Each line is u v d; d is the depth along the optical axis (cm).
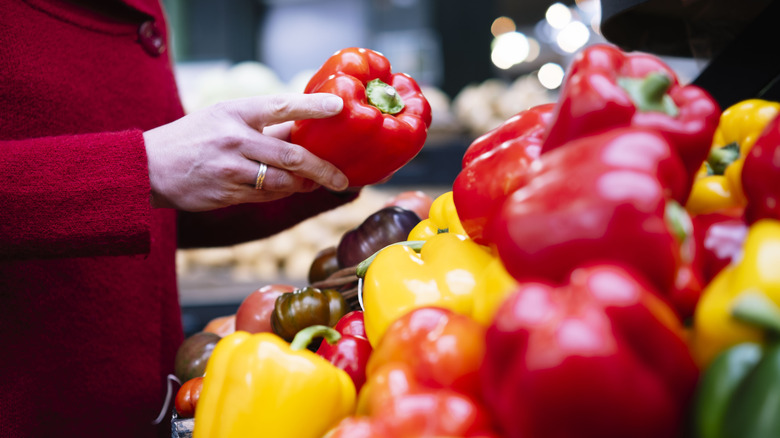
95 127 124
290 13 605
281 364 72
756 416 41
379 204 360
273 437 70
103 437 124
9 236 96
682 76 313
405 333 67
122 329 127
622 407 44
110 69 130
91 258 123
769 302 44
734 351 46
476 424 55
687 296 55
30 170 96
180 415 96
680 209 52
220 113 100
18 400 112
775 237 49
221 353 77
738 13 100
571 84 60
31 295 114
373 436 56
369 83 109
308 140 103
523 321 47
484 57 524
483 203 74
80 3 126
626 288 46
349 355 81
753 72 104
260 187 103
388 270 82
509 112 401
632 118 58
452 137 383
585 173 51
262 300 121
